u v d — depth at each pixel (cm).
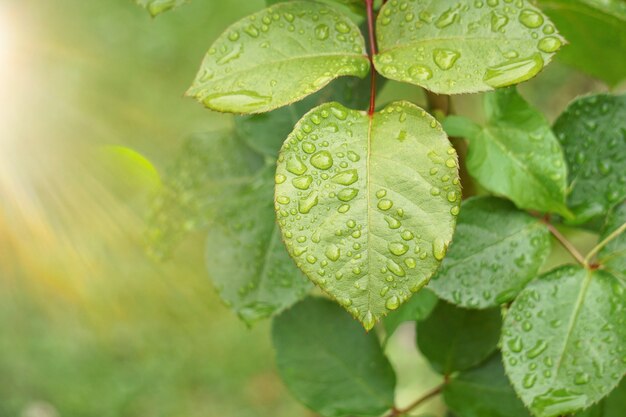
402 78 41
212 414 223
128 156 48
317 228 40
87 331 216
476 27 41
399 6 42
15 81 152
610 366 43
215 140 50
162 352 227
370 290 40
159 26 259
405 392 166
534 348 44
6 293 200
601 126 47
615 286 44
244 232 48
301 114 48
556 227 49
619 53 49
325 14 42
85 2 258
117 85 236
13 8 233
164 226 50
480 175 46
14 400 214
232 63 42
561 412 43
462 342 50
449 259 45
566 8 48
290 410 225
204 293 151
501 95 46
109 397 221
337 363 50
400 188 40
